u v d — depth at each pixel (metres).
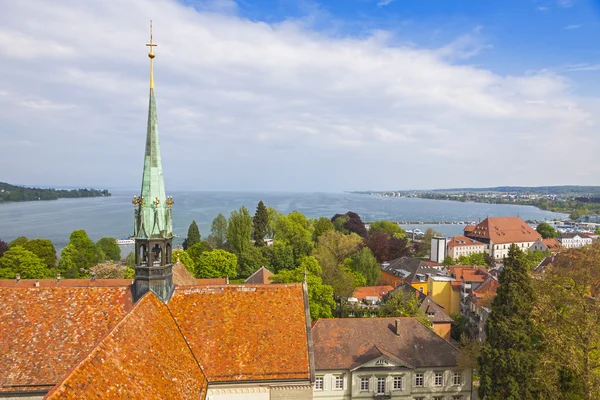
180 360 27.31
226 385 29.06
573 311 43.81
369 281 115.94
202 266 107.19
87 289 32.12
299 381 29.88
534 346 48.22
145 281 31.83
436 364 57.03
